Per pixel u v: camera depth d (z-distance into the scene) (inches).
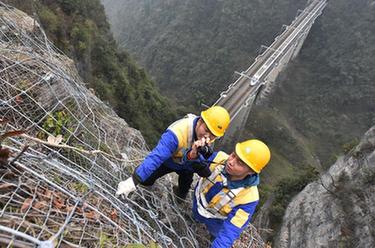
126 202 148.0
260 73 1706.4
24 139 144.5
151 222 156.6
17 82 174.4
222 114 145.6
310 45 2576.3
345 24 2529.5
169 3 2930.6
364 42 2372.0
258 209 1080.8
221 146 1664.6
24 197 103.5
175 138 142.2
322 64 2453.2
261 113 2025.1
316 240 711.7
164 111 1337.4
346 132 2107.5
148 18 3038.9
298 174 1083.3
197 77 2314.2
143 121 1075.3
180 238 155.1
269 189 1333.7
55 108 180.1
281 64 2044.8
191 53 2495.1
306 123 2156.7
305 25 2316.7
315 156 1993.1
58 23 796.6
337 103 2231.8
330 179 811.4
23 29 265.9
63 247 95.2
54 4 884.6
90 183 134.5
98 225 114.7
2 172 104.2
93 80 902.4
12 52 193.5
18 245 83.4
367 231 607.5
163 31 2751.0
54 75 195.6
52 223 99.9
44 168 124.8
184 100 2153.1
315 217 769.6
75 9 951.6
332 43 2497.5
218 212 154.0
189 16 2652.6
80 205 116.1
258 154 138.3
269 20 2586.1
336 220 692.1
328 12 2637.8
